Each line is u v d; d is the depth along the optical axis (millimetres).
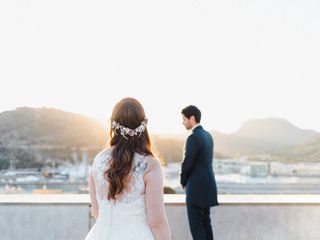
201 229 4770
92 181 2480
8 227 4867
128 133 2336
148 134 2426
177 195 5695
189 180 4816
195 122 4863
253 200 5297
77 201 4973
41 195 5527
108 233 2299
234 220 5129
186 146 4789
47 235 4883
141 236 2277
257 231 5133
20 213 4883
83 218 4895
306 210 5176
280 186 79188
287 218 5160
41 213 4895
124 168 2279
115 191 2277
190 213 4805
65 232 4891
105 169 2352
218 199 5352
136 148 2344
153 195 2287
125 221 2297
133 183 2289
